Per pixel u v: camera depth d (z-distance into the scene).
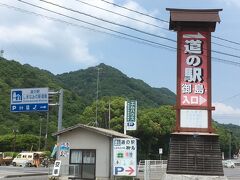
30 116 93.19
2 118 86.25
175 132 27.17
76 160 31.95
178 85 27.52
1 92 88.25
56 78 120.50
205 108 27.23
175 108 27.44
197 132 27.06
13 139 79.81
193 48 27.67
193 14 27.70
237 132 197.62
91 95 116.44
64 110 86.69
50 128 91.06
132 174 25.14
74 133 32.38
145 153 73.94
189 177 26.30
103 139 31.44
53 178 29.56
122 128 67.38
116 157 25.45
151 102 123.12
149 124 71.06
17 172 40.44
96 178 31.12
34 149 81.38
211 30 27.70
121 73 132.25
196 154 26.75
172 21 27.52
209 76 27.45
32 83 94.19
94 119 69.88
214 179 26.28
